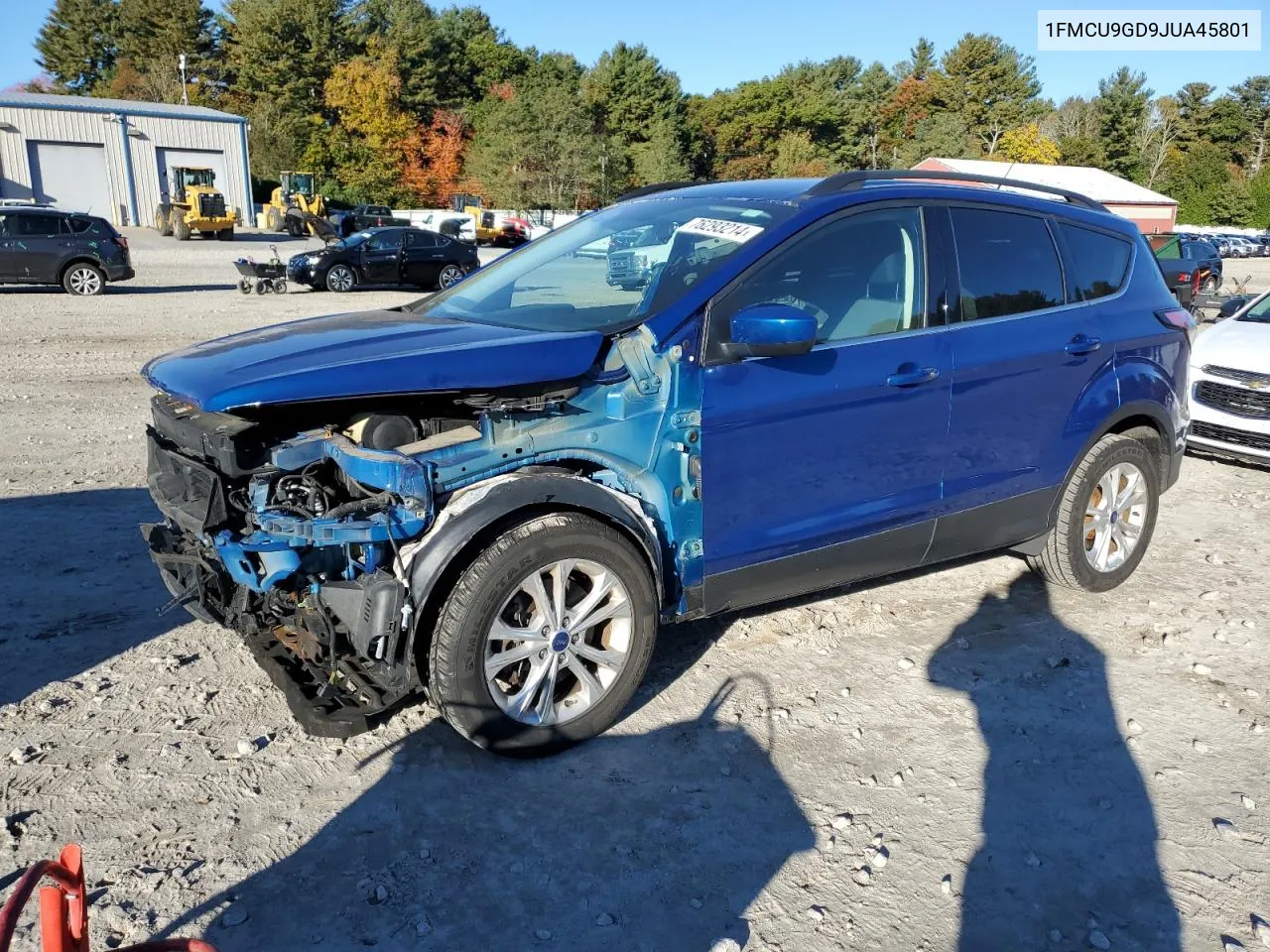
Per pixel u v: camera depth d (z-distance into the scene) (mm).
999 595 4887
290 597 3258
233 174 44938
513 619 3230
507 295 4109
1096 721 3701
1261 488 7098
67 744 3369
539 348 3211
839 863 2879
